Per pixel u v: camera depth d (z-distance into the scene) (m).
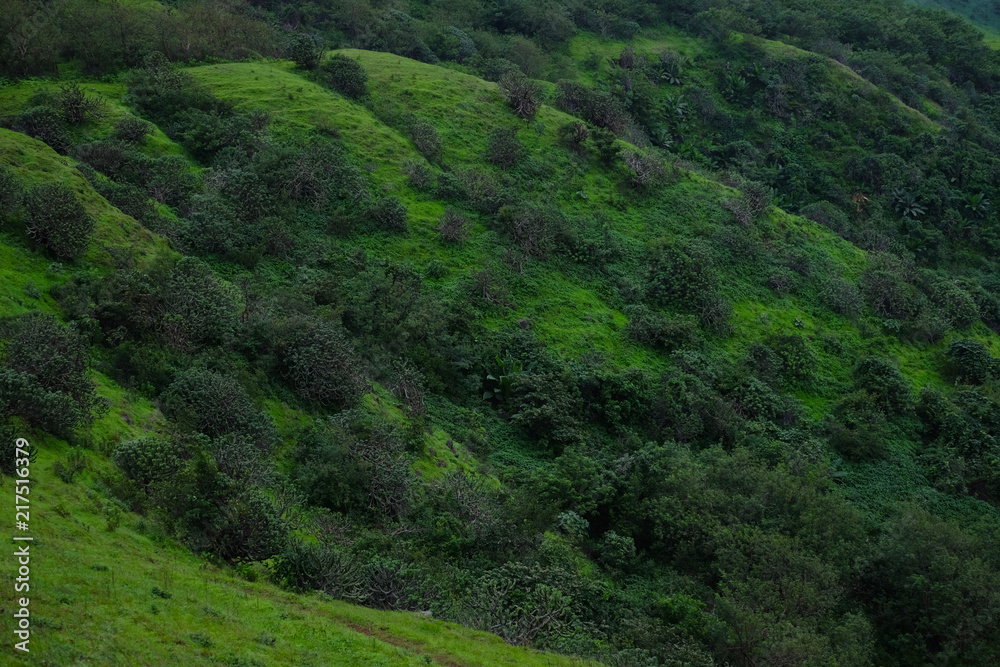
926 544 30.36
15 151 36.22
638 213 58.00
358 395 32.50
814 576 27.39
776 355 49.81
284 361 31.98
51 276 29.59
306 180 48.28
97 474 20.59
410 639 18.47
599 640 23.11
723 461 35.09
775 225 61.69
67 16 60.03
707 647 24.38
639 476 35.00
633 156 61.41
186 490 21.12
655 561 31.34
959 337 57.00
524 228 50.84
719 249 56.47
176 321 29.86
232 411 26.66
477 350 42.06
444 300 44.34
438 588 22.20
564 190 57.22
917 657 27.95
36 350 22.80
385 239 47.75
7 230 30.47
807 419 45.88
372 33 80.38
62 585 14.86
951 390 52.28
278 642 16.03
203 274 33.78
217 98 55.06
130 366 27.11
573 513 31.58
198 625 15.60
